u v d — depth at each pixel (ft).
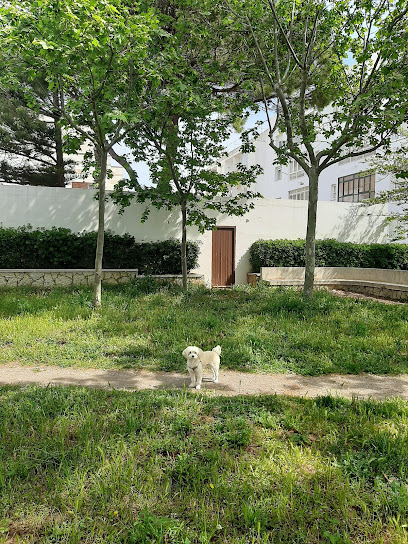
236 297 35.94
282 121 37.09
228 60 37.01
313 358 20.47
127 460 10.20
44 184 57.77
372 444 11.43
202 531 7.98
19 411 12.94
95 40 21.61
